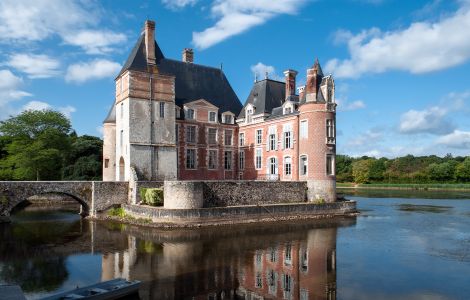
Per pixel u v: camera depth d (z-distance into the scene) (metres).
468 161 95.81
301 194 39.16
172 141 39.84
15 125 50.09
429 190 87.88
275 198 37.53
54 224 31.72
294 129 41.59
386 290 15.51
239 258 20.44
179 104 45.66
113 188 35.41
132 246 23.28
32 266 18.91
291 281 16.55
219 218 31.59
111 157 42.75
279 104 48.84
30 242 24.45
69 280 16.66
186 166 45.38
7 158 53.03
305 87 41.06
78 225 31.05
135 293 14.38
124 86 39.25
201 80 49.59
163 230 28.59
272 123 45.03
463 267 18.92
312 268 18.61
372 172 104.88
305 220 34.78
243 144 49.66
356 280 16.77
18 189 32.28
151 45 40.09
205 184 33.50
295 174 41.38
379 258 20.64
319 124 39.44
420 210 43.72
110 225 30.98
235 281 16.48
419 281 16.70
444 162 105.19
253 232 28.14
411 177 101.56
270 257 20.67
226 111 49.69
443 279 16.98
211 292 15.05
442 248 23.12
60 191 33.66
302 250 22.39
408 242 24.83
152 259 20.12
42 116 51.34
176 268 18.41
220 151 48.50
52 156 51.72
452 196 67.56
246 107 49.34
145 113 38.44
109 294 13.28
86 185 34.66
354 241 25.06
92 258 20.39
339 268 18.66
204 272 17.77
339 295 14.90
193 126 46.22
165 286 15.72
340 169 117.81
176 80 46.78
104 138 42.88
